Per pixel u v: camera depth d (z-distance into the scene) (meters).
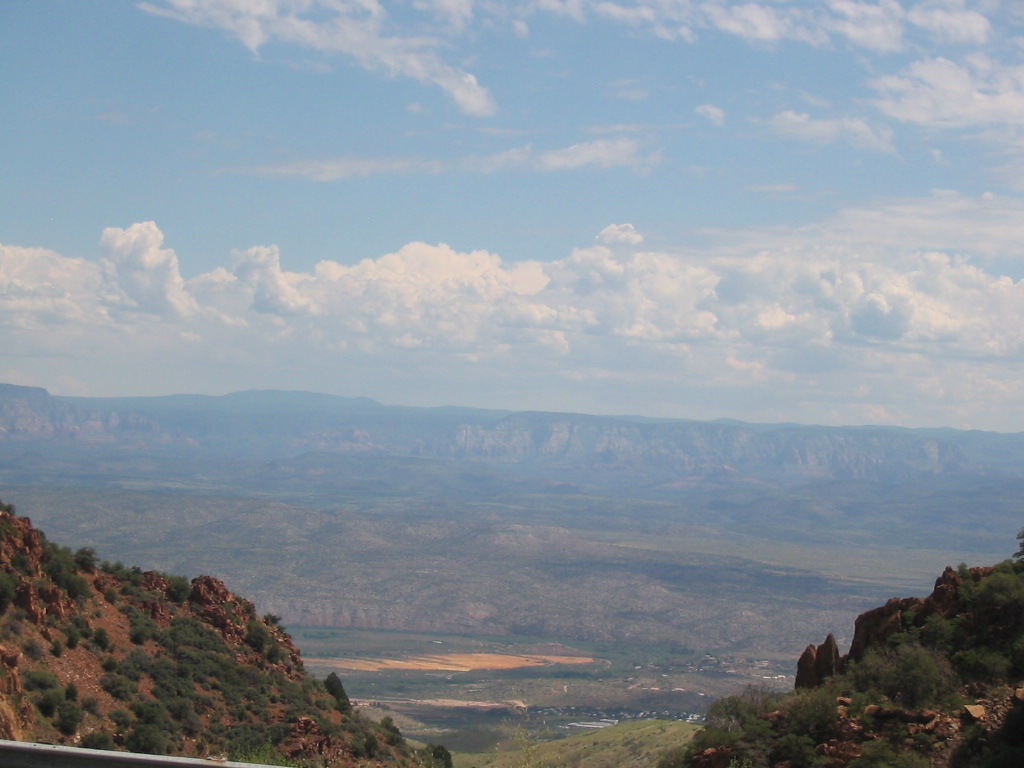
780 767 35.19
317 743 50.91
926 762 32.00
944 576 40.62
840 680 38.16
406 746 60.84
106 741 40.00
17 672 39.88
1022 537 41.16
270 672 56.69
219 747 44.88
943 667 36.22
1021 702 32.34
